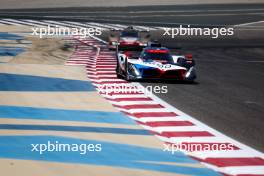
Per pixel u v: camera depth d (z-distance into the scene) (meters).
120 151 35.47
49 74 69.75
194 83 68.00
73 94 56.41
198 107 51.81
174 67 66.62
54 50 101.88
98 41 122.69
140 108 50.34
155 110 49.59
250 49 116.19
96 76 71.50
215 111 50.09
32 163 32.25
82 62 87.19
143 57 68.94
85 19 168.25
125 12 190.50
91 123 43.50
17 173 30.27
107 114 47.22
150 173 30.94
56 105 50.31
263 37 139.38
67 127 41.81
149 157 34.28
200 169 32.09
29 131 40.12
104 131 40.88
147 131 41.31
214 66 88.38
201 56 102.12
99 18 171.75
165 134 40.59
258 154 35.84
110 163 32.72
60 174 30.33
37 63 82.19
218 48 116.12
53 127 41.66
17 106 49.22
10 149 35.12
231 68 86.50
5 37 118.88
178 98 56.50
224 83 69.25
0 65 76.06
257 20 178.25
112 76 72.12
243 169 32.50
